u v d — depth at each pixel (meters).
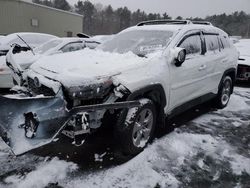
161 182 3.05
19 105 2.72
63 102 2.89
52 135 2.78
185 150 3.84
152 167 3.34
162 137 4.21
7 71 6.07
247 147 4.06
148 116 3.68
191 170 3.34
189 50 4.51
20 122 2.71
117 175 3.12
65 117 2.84
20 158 3.40
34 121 2.71
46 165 3.26
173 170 3.31
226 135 4.48
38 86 3.40
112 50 4.50
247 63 8.22
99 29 81.56
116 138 3.36
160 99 3.83
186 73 4.30
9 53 4.41
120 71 3.29
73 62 3.53
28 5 24.08
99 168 3.25
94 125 3.13
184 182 3.09
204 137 4.32
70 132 2.96
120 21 83.44
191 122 5.04
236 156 3.76
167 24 4.91
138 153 3.62
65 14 29.45
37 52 6.82
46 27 26.75
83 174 3.12
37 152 3.57
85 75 3.11
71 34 31.22
